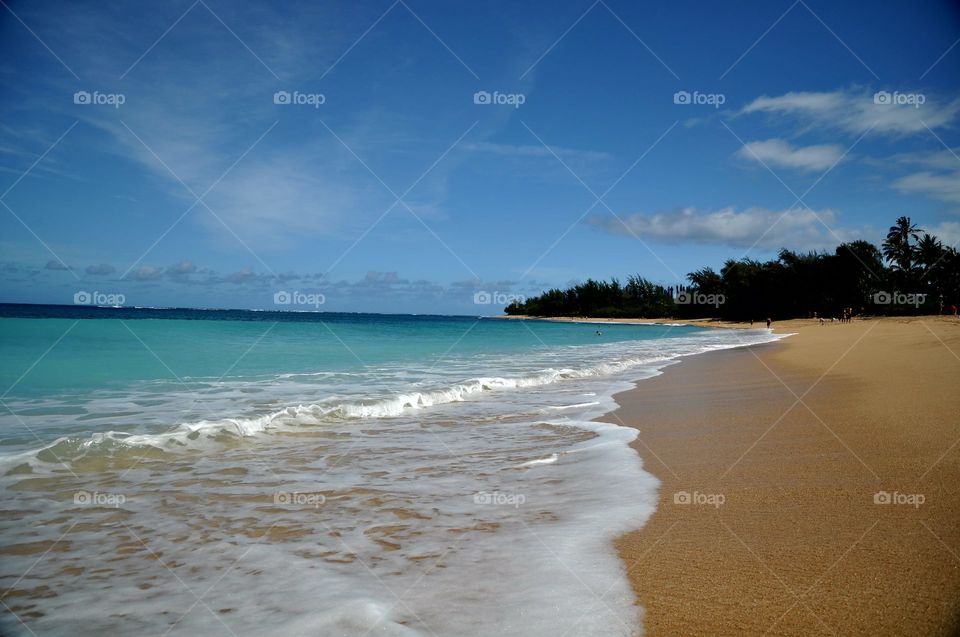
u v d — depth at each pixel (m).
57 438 6.08
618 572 3.18
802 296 78.38
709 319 95.50
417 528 3.92
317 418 7.98
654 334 47.72
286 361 15.66
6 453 5.45
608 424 7.80
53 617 2.76
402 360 17.53
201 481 4.99
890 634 2.51
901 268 74.31
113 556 3.46
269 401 8.91
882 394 9.02
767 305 82.62
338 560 3.40
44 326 21.95
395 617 2.72
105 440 6.01
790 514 4.00
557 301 137.12
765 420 7.60
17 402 8.29
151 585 3.09
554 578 3.12
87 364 12.73
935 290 71.94
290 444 6.48
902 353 16.53
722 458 5.70
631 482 4.97
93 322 25.23
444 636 2.56
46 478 4.95
